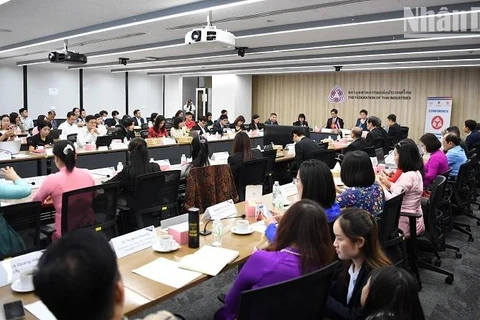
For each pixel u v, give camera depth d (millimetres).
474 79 11594
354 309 1817
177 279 1924
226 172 3922
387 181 3955
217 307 3059
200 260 2111
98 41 9250
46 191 3012
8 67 14195
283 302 1488
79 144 6273
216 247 2307
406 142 3486
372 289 1462
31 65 14672
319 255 1671
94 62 13539
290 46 9102
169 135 8797
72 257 783
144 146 3682
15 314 1546
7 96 14258
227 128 10820
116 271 822
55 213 3096
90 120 7777
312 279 1509
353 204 2754
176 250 2285
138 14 6656
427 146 4652
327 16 6305
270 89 15695
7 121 8594
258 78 15961
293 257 1686
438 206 3752
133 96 17500
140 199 3506
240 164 4590
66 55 8516
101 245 828
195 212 2324
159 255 2219
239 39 8273
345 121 13953
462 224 5141
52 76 15219
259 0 5117
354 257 1917
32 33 8578
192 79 18891
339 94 14055
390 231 2723
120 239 2242
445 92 12055
